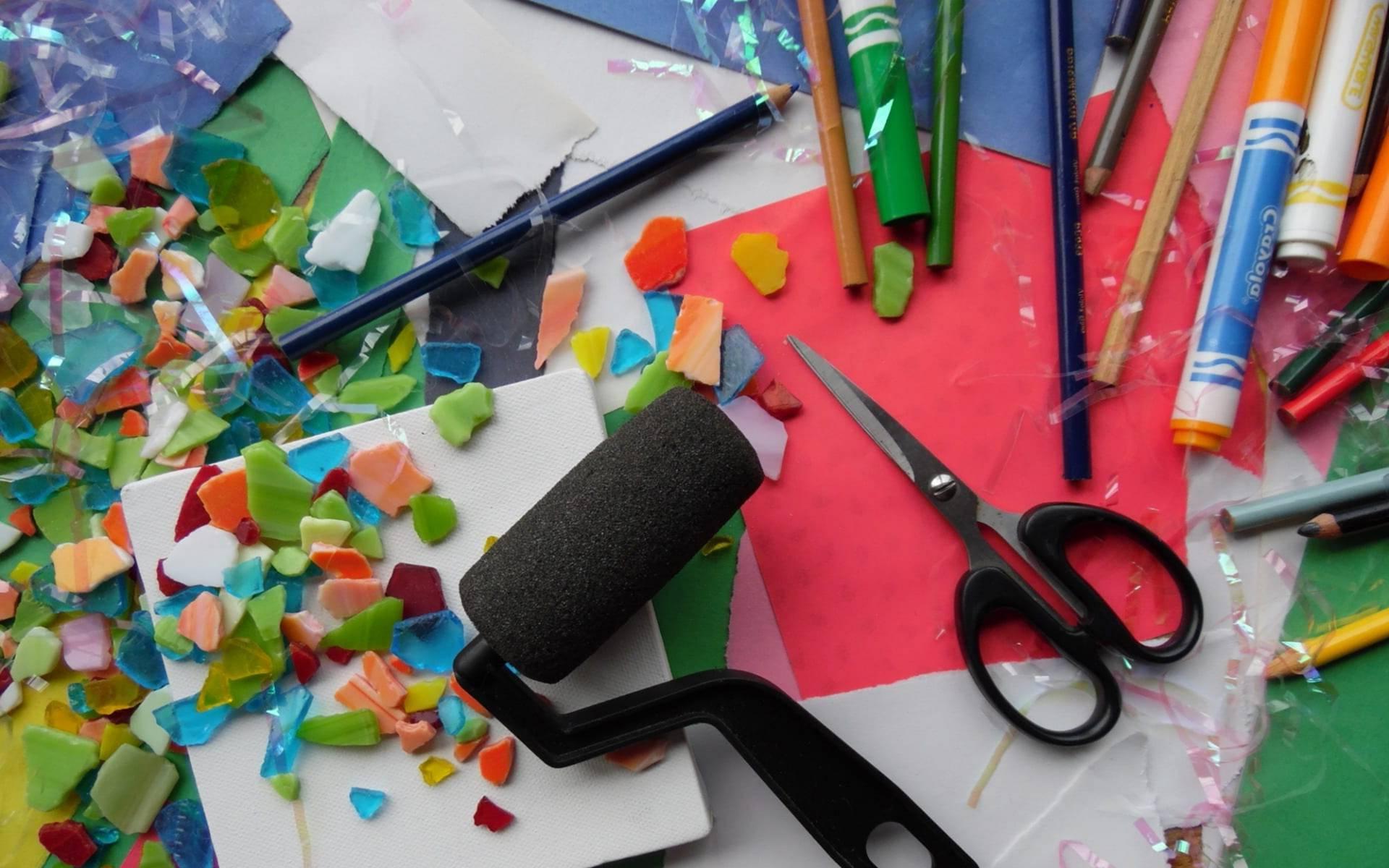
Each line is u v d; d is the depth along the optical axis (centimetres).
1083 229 59
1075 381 57
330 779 55
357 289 61
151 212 62
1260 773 57
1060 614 57
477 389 55
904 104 56
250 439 61
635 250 60
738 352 58
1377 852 55
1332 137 54
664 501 46
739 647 58
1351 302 56
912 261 59
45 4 63
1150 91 59
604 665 54
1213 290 55
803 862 57
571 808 54
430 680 55
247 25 62
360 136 62
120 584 61
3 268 63
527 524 48
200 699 55
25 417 62
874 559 58
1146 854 56
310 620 55
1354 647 56
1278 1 54
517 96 61
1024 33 59
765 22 60
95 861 61
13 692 61
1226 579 57
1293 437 58
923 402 59
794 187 60
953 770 57
